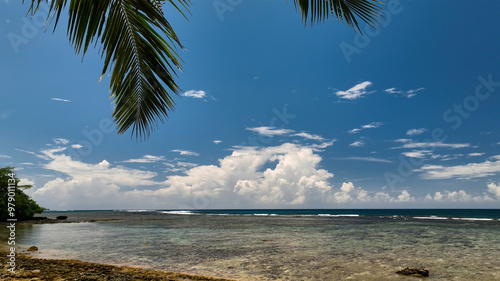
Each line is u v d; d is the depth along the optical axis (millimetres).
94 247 12344
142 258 9727
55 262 8133
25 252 10625
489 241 14609
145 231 20938
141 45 2910
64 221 35000
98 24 2645
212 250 11578
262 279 7008
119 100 3092
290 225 28016
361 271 7879
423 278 7195
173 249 11828
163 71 3008
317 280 6949
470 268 8297
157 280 6328
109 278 6316
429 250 11602
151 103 3289
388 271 7891
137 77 3082
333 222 33312
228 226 26609
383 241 14688
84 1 2551
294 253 10852
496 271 7918
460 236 17094
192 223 32062
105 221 36406
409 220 37500
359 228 23734
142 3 2646
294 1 3900
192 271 7812
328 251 11281
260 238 16094
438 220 37188
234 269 8078
